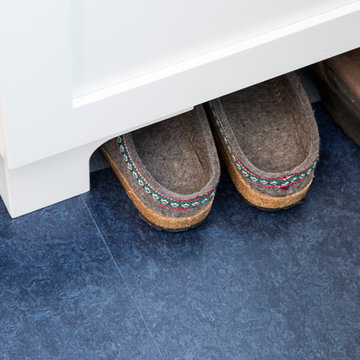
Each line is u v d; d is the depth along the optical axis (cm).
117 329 100
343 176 117
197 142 107
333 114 120
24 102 80
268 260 108
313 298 105
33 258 103
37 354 96
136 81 88
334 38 101
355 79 113
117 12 78
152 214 103
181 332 100
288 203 107
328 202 114
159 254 106
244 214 111
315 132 107
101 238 106
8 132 83
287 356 101
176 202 99
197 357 99
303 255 109
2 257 102
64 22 73
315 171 116
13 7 69
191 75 92
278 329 102
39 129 86
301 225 111
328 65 115
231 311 103
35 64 76
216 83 96
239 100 114
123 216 108
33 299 100
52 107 83
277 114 113
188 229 108
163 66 90
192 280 105
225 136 107
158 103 93
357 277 108
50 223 106
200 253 107
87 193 109
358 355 102
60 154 96
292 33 95
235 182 110
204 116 105
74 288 102
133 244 106
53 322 99
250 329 102
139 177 100
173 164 108
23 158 89
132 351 98
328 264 109
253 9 90
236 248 108
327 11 97
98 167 112
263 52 96
